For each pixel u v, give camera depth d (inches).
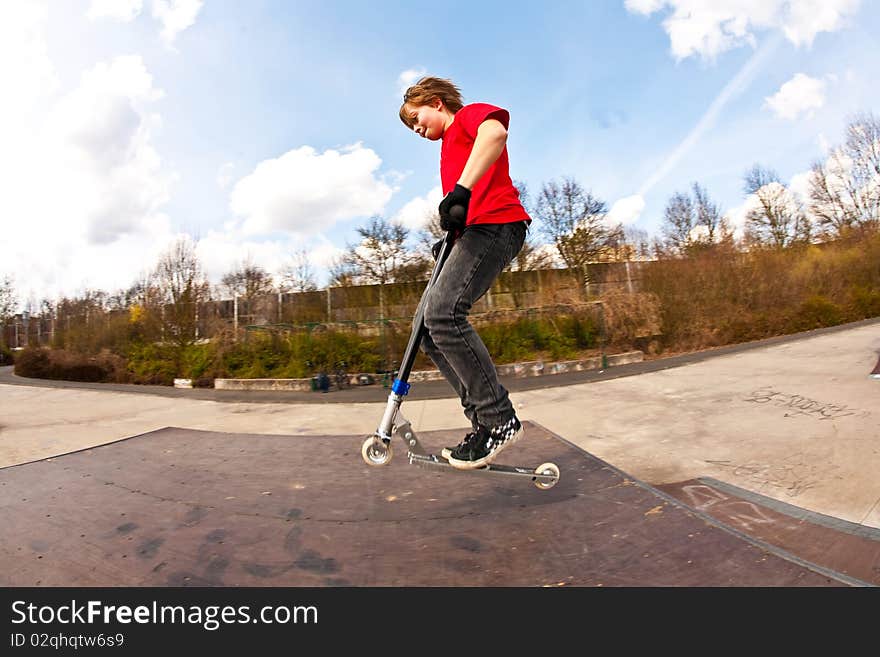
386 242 520.7
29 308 816.3
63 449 151.4
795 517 84.4
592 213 531.5
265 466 99.0
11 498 80.4
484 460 64.3
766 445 127.6
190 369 413.7
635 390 228.4
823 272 480.7
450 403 239.9
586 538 61.1
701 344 395.9
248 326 418.9
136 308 532.7
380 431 61.9
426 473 91.3
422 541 62.4
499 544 60.6
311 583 53.2
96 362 484.4
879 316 443.5
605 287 454.3
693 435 143.7
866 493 92.4
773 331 407.8
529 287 482.9
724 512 89.1
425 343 69.7
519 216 63.5
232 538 64.4
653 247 449.7
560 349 382.9
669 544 57.8
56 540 64.3
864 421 137.9
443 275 61.5
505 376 346.0
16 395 329.7
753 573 50.7
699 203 636.7
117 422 208.4
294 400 282.8
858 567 66.3
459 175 62.1
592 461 93.6
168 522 70.0
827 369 224.4
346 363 380.5
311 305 513.0
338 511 73.1
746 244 467.8
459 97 70.1
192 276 462.6
